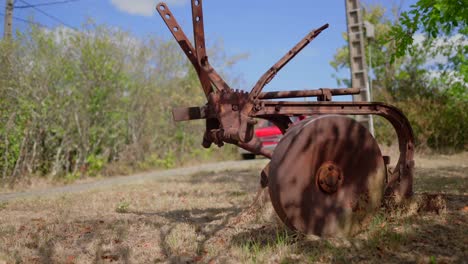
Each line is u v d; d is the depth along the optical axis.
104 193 10.09
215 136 4.81
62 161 13.92
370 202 4.80
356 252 4.11
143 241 5.11
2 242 5.23
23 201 9.05
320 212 4.52
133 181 12.82
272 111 4.74
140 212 7.30
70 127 14.05
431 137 20.20
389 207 5.40
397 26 7.96
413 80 23.27
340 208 4.64
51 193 10.58
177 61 21.16
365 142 4.78
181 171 16.19
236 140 4.62
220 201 8.21
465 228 4.63
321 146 4.52
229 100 4.57
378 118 19.66
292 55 4.86
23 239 5.36
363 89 13.66
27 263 4.45
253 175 13.10
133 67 17.41
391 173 5.72
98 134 15.32
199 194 9.35
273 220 5.62
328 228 4.56
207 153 21.73
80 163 14.60
